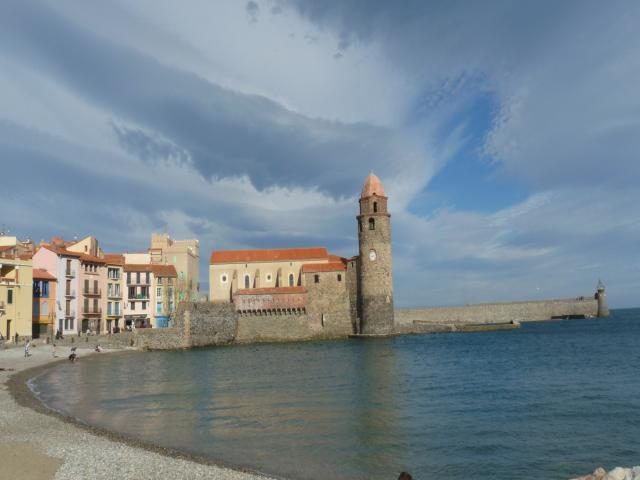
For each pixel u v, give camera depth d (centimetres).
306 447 2442
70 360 6038
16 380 4369
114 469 1928
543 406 3394
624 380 4475
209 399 3684
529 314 16425
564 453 2381
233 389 4141
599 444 2516
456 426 2861
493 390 4050
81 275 8906
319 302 10162
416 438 2616
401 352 7444
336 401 3600
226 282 10925
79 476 1839
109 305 9588
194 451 2327
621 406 3350
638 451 2397
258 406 3419
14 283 7381
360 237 10331
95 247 10012
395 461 2264
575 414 3141
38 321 8012
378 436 2650
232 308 9675
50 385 4344
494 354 7038
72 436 2433
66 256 8612
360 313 10325
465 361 6216
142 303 10069
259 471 2075
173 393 3938
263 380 4656
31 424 2680
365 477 2056
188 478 1862
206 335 8994
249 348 8631
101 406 3416
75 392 3978
